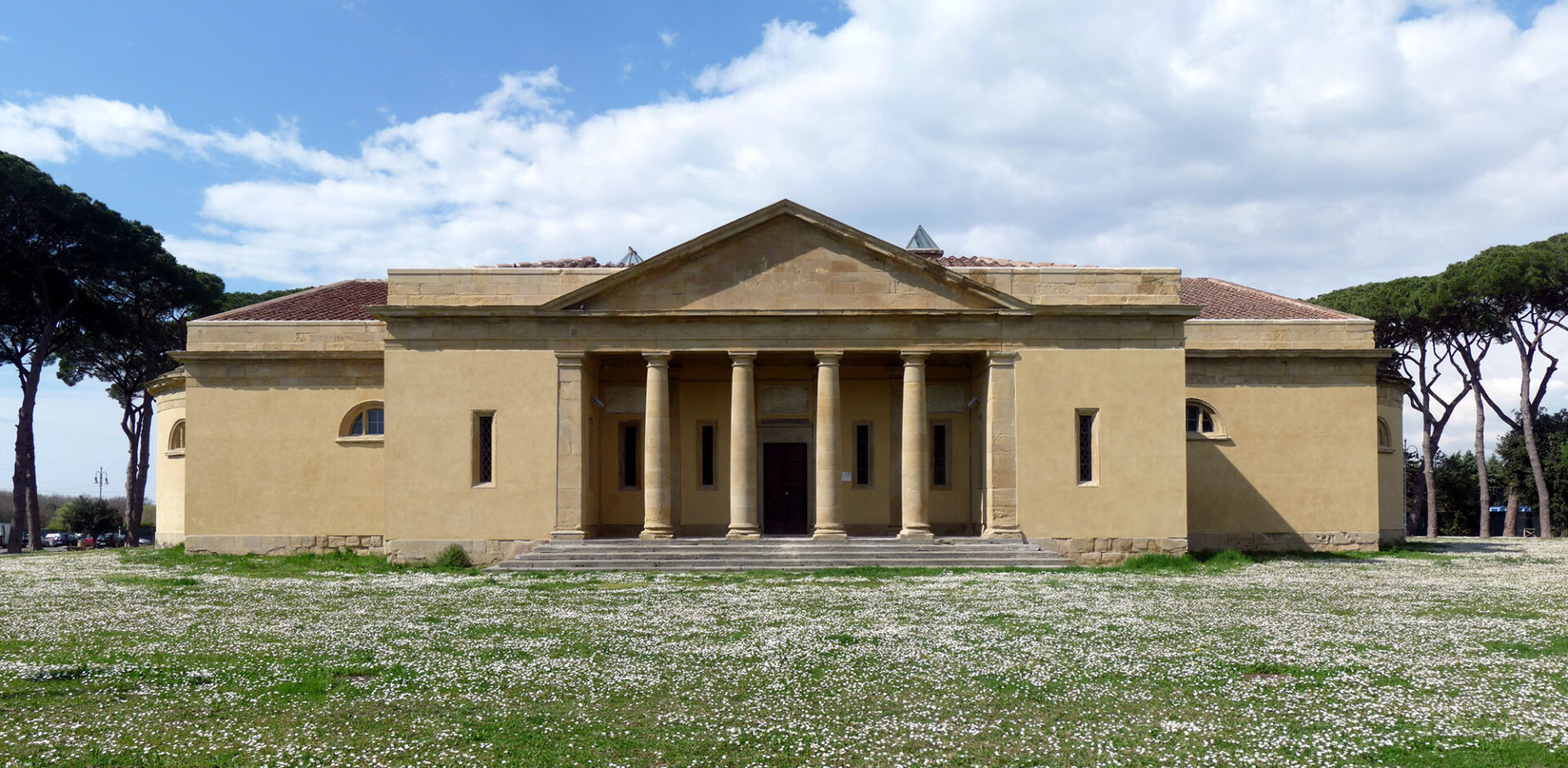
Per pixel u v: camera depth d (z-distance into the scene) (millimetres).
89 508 72125
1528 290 42594
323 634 15391
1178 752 9070
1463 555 31609
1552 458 61562
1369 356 32812
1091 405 28594
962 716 10336
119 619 17109
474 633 15430
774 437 32688
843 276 28797
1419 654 13500
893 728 9852
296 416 32219
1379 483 35688
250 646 14273
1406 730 9711
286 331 32531
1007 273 29281
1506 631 15414
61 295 44125
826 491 28297
